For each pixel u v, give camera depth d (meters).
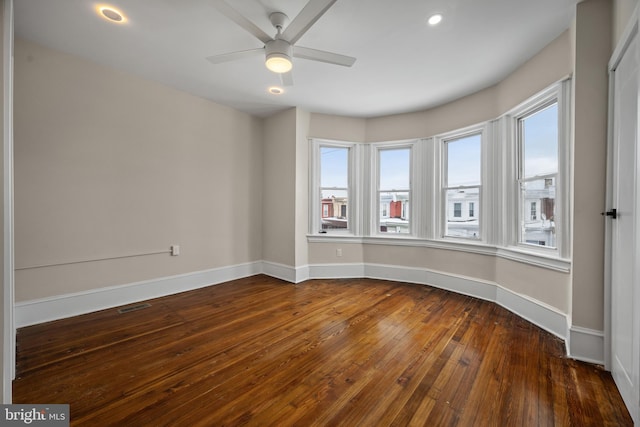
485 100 3.17
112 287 2.86
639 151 1.30
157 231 3.20
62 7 1.94
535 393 1.57
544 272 2.43
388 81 3.03
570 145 2.18
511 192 2.90
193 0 1.88
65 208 2.57
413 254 3.90
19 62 2.32
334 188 4.24
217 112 3.74
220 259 3.82
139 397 1.52
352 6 1.90
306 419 1.38
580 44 1.92
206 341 2.17
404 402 1.50
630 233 1.51
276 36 1.95
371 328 2.42
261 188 4.34
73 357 1.92
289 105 3.79
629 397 1.43
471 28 2.15
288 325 2.48
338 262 4.15
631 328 1.45
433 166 3.73
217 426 1.33
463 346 2.11
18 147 2.33
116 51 2.52
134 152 2.99
